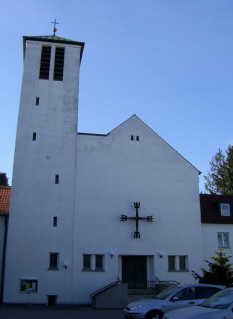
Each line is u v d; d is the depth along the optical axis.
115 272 27.56
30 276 25.84
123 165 30.02
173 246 29.25
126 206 29.16
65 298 25.91
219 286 16.02
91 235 27.88
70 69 31.27
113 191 29.20
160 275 28.39
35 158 28.22
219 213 31.98
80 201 28.36
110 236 28.22
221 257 23.36
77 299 26.42
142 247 28.62
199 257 29.55
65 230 27.17
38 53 31.27
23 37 31.44
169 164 31.08
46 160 28.34
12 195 27.11
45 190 27.69
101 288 27.00
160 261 28.69
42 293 25.70
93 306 25.25
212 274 22.27
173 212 30.02
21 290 25.42
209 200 33.59
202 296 15.72
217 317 11.01
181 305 15.49
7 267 25.70
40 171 28.02
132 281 28.30
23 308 23.73
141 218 28.84
